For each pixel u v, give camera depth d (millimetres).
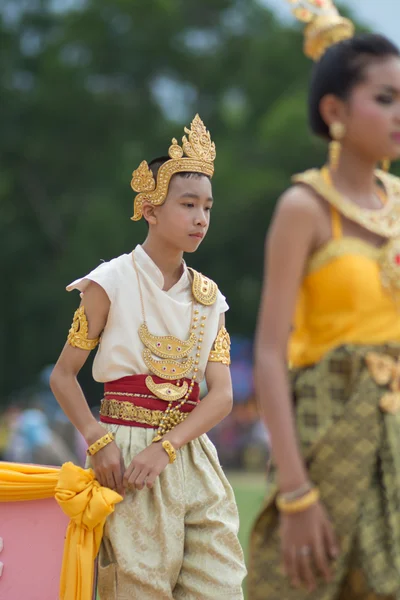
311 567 8961
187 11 106875
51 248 98875
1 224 97688
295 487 8938
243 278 92625
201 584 12406
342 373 9320
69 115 97312
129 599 12367
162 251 12883
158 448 12352
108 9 102250
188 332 12875
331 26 10164
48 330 94312
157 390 12594
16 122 98938
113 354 12641
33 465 12898
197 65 104312
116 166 97312
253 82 100250
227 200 88250
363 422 9188
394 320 9367
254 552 9422
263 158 91750
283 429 9016
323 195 9461
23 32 108500
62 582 12391
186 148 12797
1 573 12789
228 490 12969
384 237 9477
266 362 9188
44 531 12812
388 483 9125
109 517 12422
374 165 9828
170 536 12406
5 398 97938
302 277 9500
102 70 102375
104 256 88312
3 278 97312
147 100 101000
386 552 9047
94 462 12422
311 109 10031
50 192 100188
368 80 9555
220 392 12906
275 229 9461
